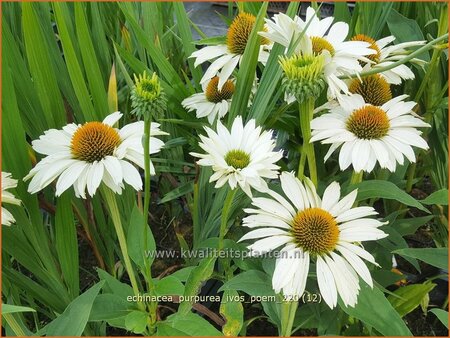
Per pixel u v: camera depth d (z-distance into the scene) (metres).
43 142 0.87
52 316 1.14
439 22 1.19
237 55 1.15
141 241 0.94
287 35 0.92
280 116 1.18
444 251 0.88
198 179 1.20
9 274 0.93
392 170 0.86
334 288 0.73
